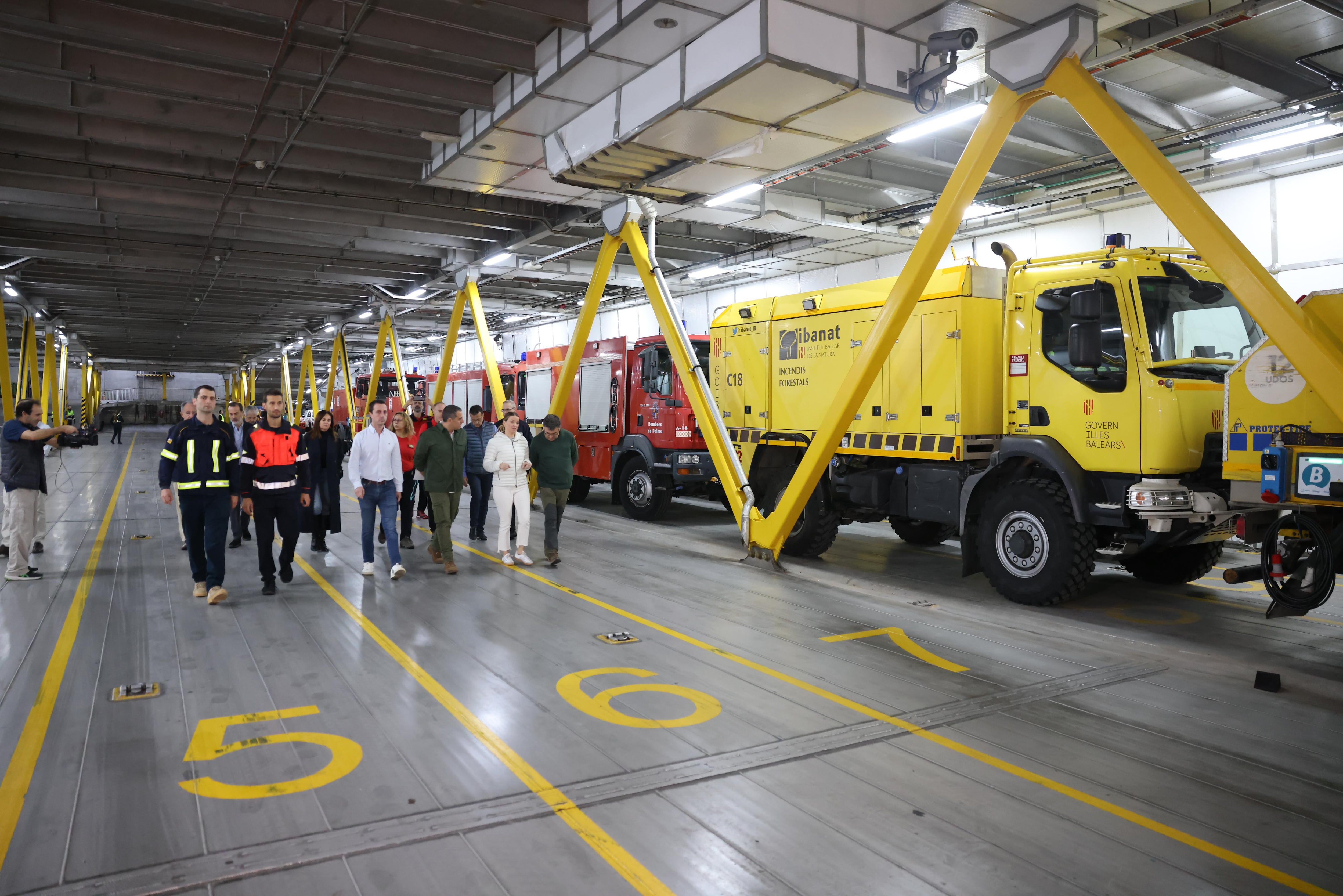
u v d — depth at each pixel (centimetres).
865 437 888
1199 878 304
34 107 952
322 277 1952
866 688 516
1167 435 653
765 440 1008
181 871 301
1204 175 1151
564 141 896
